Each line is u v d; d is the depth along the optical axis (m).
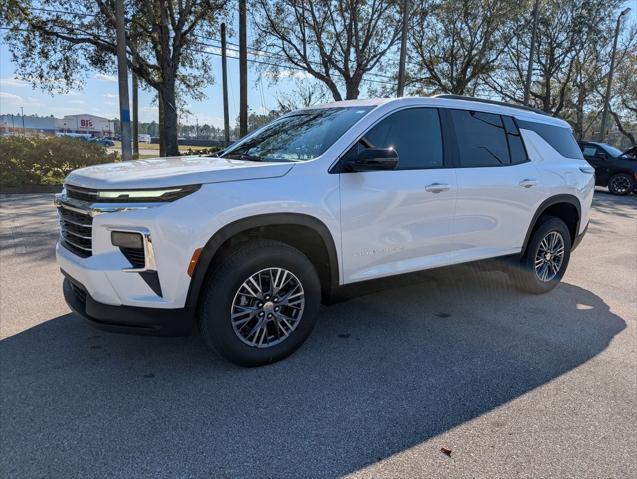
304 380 3.17
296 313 3.42
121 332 2.95
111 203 2.83
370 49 24.83
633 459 2.46
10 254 6.02
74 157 13.87
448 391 3.08
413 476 2.29
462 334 4.02
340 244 3.45
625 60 31.81
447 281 5.54
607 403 2.99
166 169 3.05
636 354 3.71
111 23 19.30
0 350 3.46
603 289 5.45
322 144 3.57
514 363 3.51
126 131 14.65
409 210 3.76
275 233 3.38
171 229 2.80
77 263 2.97
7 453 2.38
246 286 3.14
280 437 2.56
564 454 2.49
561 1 28.44
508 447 2.53
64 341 3.64
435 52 27.41
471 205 4.18
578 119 33.66
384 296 4.97
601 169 17.20
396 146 3.80
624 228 9.80
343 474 2.30
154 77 22.39
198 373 3.22
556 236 5.10
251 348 3.24
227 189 2.97
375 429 2.66
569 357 3.63
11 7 18.28
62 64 20.55
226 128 26.86
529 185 4.62
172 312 2.92
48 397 2.88
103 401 2.86
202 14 20.69
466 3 25.33
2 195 12.04
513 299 4.97
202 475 2.27
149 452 2.42
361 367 3.38
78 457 2.37
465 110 4.32
